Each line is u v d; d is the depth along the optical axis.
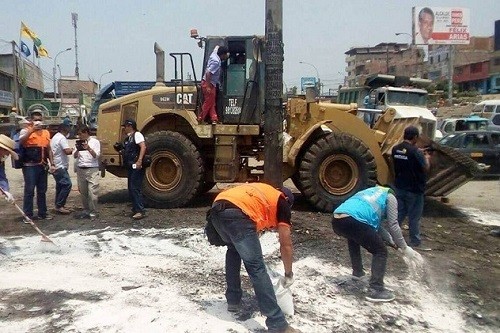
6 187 7.53
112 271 6.47
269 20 7.91
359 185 9.84
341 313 5.39
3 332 4.78
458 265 7.12
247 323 5.00
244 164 10.31
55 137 9.46
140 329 4.80
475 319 5.56
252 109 10.01
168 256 7.14
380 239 5.70
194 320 4.99
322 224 8.68
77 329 4.81
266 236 7.56
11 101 44.97
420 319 5.43
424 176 7.80
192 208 10.06
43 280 6.12
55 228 8.52
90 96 71.38
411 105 22.41
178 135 10.01
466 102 53.78
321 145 9.77
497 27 64.81
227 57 9.97
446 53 78.69
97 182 9.14
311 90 10.08
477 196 13.17
